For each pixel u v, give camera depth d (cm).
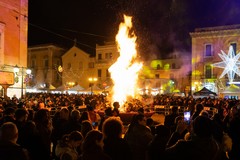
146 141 504
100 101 2038
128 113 1479
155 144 430
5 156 342
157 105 2148
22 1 2645
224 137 528
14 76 2380
